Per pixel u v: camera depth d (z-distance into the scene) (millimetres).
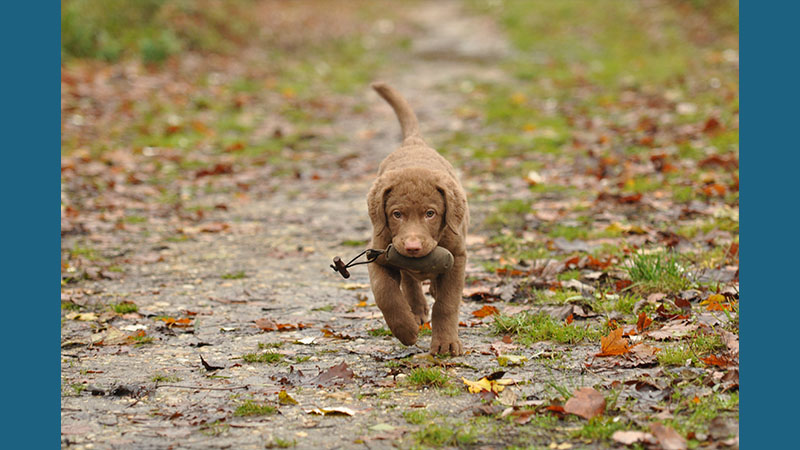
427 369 6773
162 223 13219
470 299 9086
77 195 14656
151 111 21453
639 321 7586
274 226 12953
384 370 7031
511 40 35312
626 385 6305
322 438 5656
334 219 13266
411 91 26250
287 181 16062
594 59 29938
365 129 21016
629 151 16125
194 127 20188
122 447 5570
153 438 5723
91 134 18859
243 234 12523
